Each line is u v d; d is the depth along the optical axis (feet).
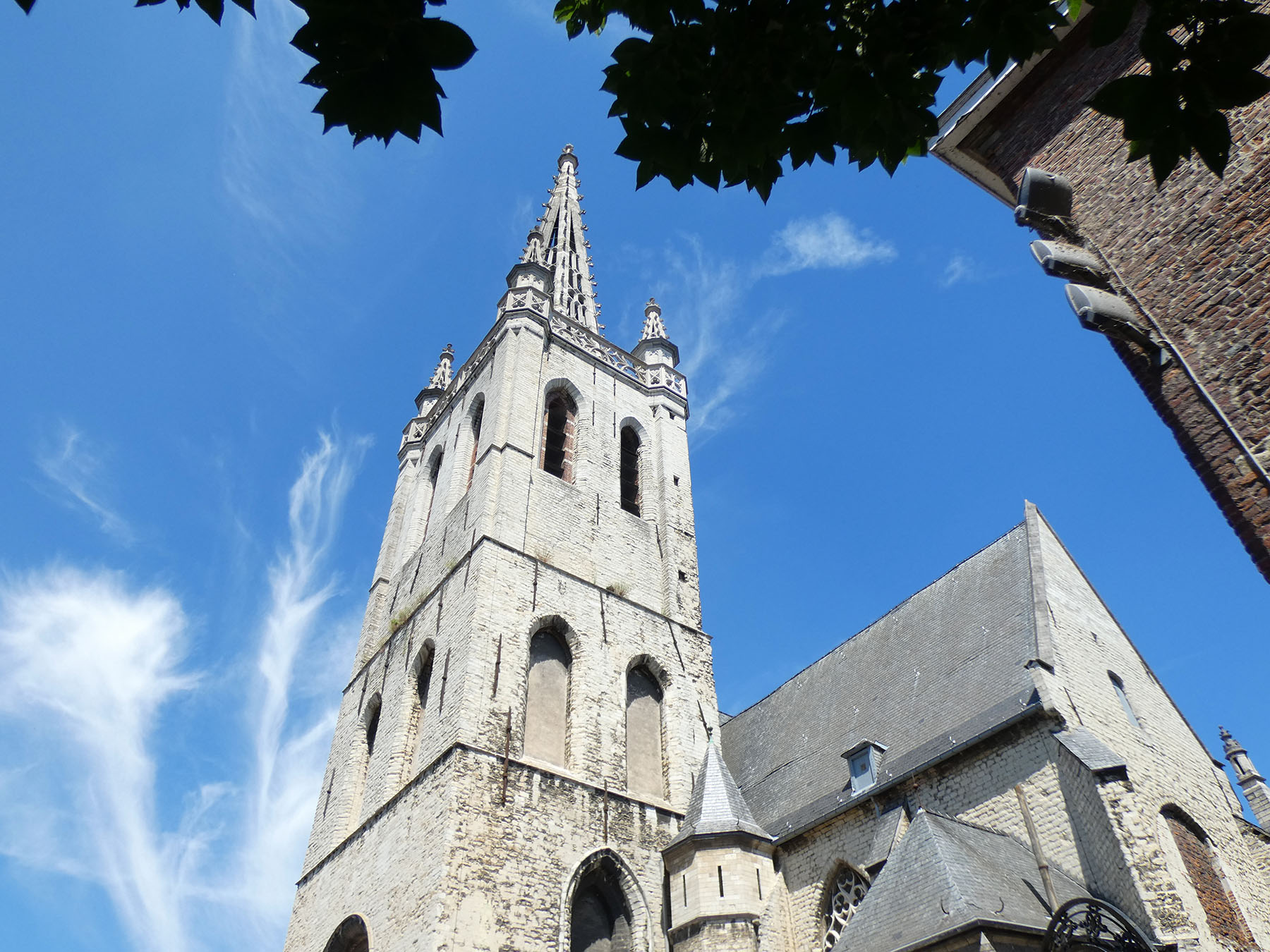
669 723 91.40
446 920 64.64
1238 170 33.88
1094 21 18.11
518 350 110.93
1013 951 46.19
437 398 137.39
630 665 92.84
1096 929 47.16
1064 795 58.23
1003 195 48.29
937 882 50.75
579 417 113.29
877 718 81.20
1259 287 31.81
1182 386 33.32
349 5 16.08
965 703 71.15
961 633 80.28
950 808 65.21
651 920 74.54
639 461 118.52
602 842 76.74
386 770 84.79
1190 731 72.95
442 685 83.15
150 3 16.43
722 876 72.84
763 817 83.51
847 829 72.69
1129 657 74.43
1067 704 62.23
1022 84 45.65
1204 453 31.99
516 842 71.77
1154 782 62.34
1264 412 30.45
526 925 68.08
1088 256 38.75
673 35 19.75
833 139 20.11
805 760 86.28
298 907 85.35
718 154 20.13
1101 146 40.32
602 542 101.65
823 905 71.26
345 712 101.40
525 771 76.38
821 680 96.53
